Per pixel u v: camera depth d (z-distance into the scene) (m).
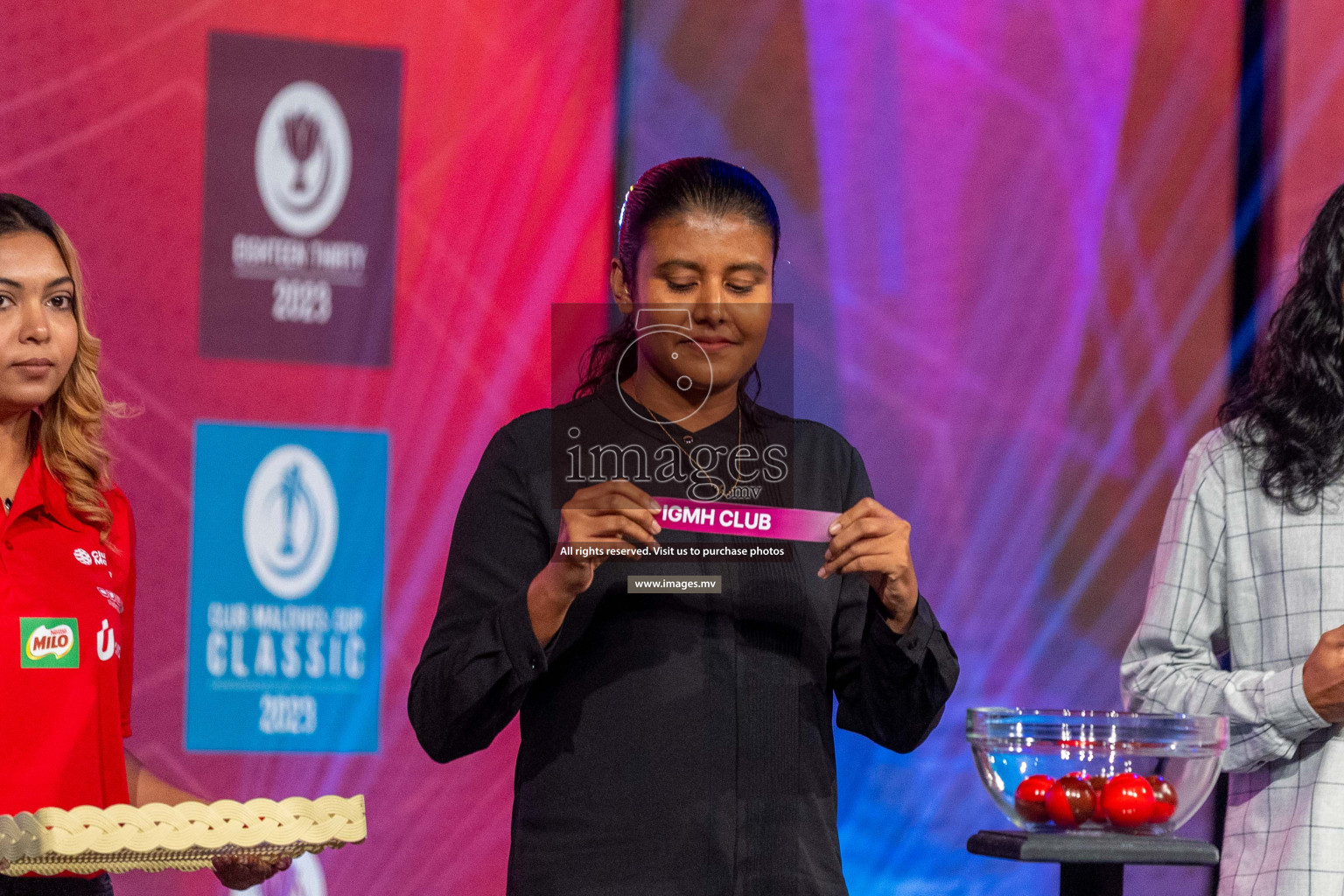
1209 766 3.59
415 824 10.30
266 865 4.34
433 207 10.50
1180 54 11.62
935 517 11.23
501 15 10.60
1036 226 11.45
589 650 4.07
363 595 10.33
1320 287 5.45
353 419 10.35
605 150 10.74
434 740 4.08
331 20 10.34
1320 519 5.21
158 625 9.91
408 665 10.38
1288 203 11.42
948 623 11.22
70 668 4.82
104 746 4.92
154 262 10.01
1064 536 11.41
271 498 10.19
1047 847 3.39
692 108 10.84
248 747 10.04
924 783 11.11
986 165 11.37
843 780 11.01
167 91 10.05
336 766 10.21
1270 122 11.49
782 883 3.99
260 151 10.21
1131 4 11.56
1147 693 5.36
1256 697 4.92
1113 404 11.49
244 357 10.17
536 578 3.91
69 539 5.04
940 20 11.31
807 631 4.21
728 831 3.96
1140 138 11.55
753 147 10.94
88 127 9.91
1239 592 5.36
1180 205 11.61
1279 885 4.94
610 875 3.90
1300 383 5.38
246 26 10.19
